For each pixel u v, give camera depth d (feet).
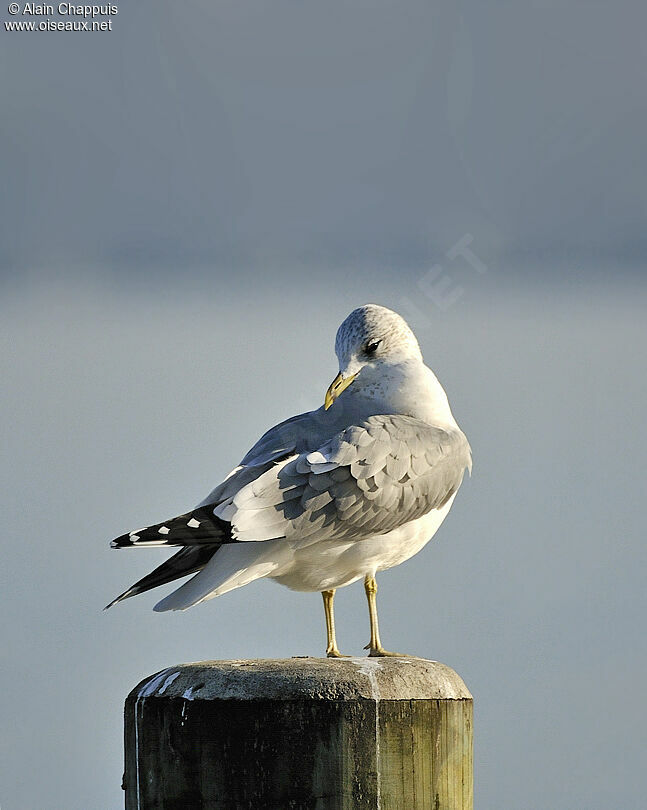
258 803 22.16
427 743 22.66
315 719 22.25
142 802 23.15
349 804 22.16
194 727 22.44
